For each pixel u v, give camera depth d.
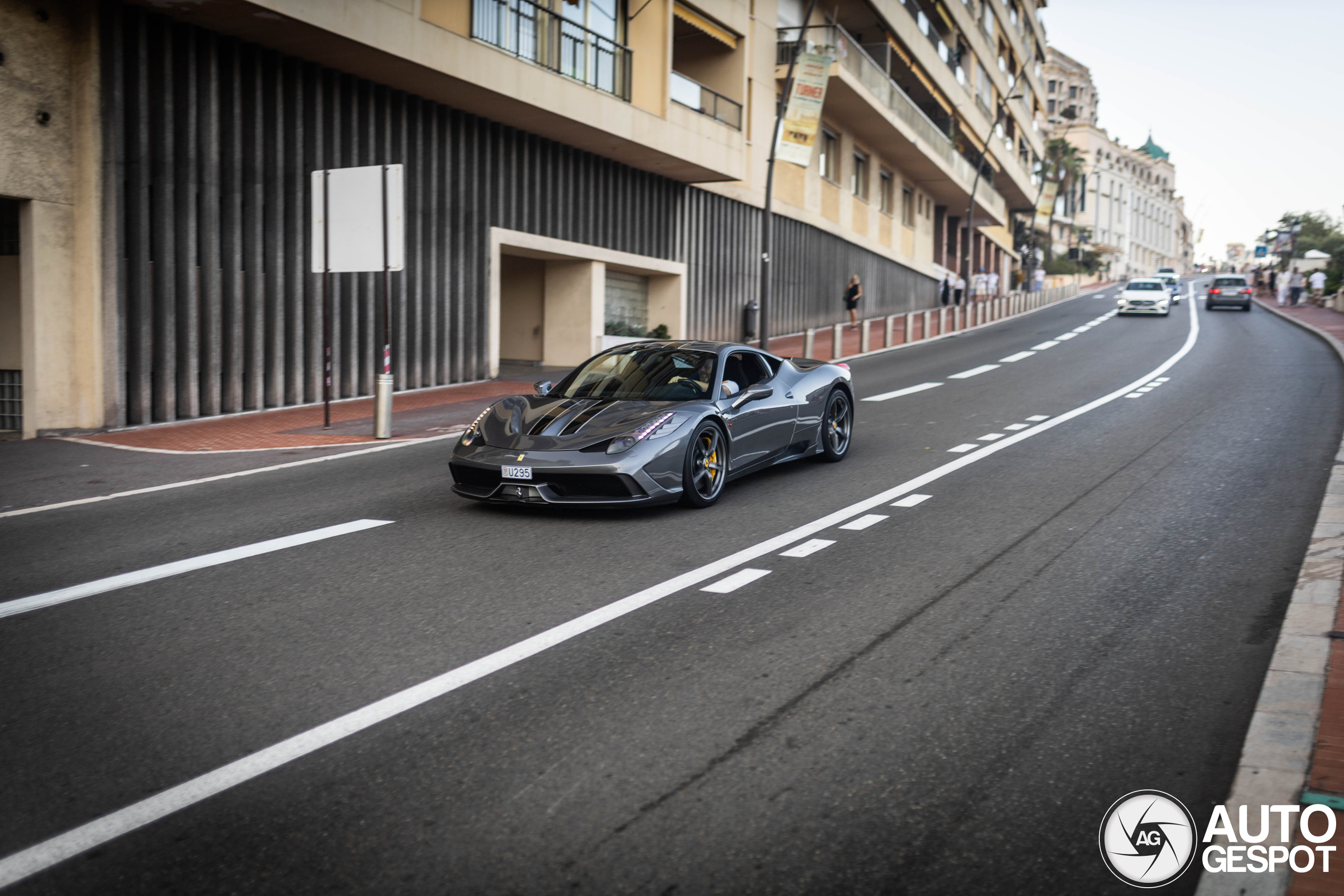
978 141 48.50
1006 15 53.06
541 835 2.77
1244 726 3.46
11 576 5.43
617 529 6.55
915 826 2.81
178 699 3.71
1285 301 43.97
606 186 20.36
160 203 11.92
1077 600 4.93
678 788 3.03
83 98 11.09
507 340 20.56
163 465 9.23
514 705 3.65
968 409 12.90
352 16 12.66
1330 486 7.54
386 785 3.05
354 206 10.70
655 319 23.22
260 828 2.81
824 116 32.19
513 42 15.90
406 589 5.14
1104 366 18.30
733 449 7.58
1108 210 139.50
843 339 27.67
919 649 4.25
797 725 3.48
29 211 10.82
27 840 2.74
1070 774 3.12
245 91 12.92
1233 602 4.86
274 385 13.46
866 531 6.45
